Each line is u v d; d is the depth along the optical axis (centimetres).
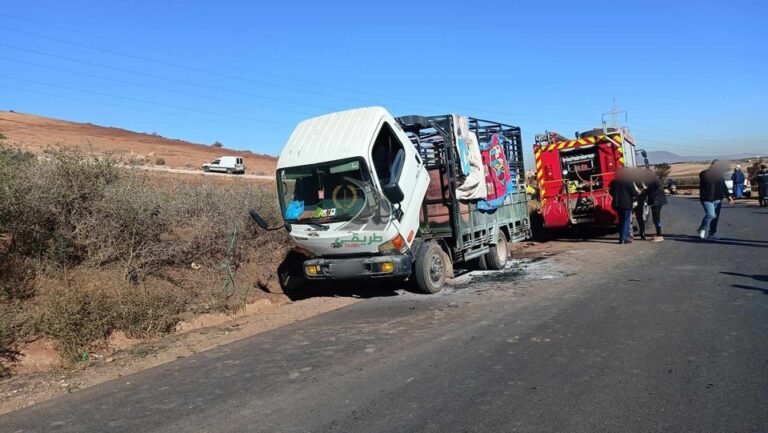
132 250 918
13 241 837
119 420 466
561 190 1596
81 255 899
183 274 982
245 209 1152
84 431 447
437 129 1000
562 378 493
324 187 894
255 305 943
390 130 910
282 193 930
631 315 698
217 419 452
